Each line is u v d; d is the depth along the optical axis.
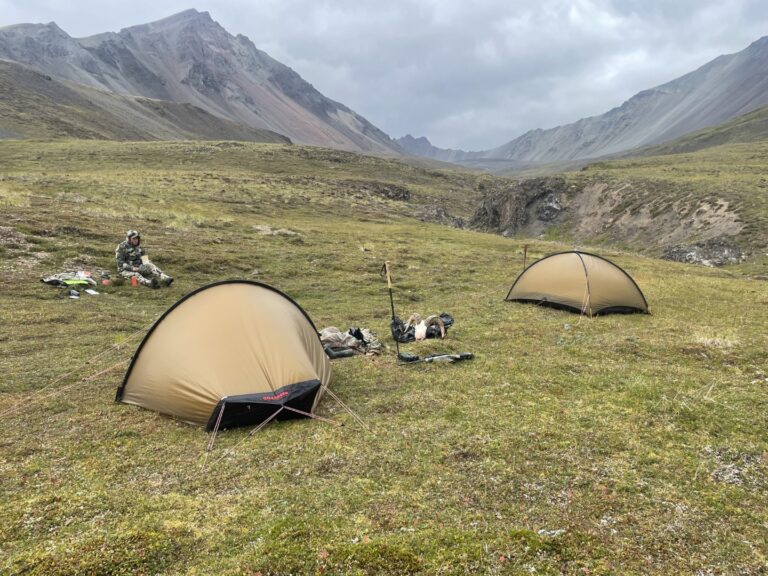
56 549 4.71
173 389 8.08
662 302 18.95
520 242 47.09
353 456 6.71
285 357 8.50
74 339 12.33
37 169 68.44
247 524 5.24
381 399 8.80
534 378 9.82
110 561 4.56
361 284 22.48
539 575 4.40
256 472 6.35
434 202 117.31
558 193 93.56
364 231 44.34
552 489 5.88
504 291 21.44
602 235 78.06
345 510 5.46
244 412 7.73
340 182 94.25
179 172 71.38
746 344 12.70
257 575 4.40
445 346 12.26
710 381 9.77
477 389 9.25
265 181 74.50
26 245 20.69
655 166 116.25
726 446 6.95
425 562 4.54
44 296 15.91
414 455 6.71
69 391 9.13
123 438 7.32
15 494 5.76
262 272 23.45
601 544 4.86
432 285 22.88
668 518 5.34
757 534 5.10
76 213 29.41
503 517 5.31
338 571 4.45
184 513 5.43
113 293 17.61
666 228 68.44
